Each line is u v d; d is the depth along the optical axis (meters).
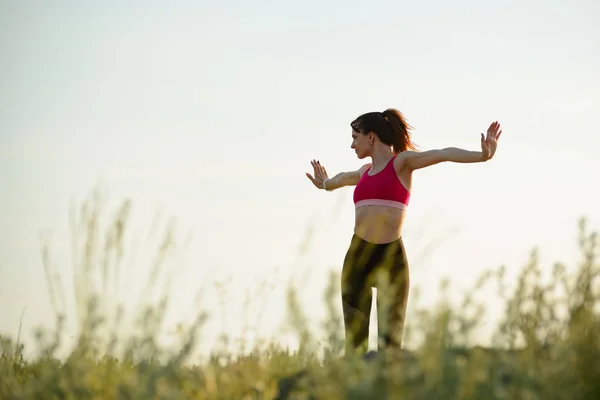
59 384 4.34
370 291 6.90
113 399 4.04
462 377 3.79
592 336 4.22
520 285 4.27
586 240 4.38
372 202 6.96
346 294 6.87
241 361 4.66
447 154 6.77
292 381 4.66
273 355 4.79
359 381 3.82
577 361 4.13
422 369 3.81
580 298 4.32
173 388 4.07
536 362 4.06
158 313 4.18
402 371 3.80
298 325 4.00
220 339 4.64
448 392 3.82
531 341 4.19
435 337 3.77
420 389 3.73
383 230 6.87
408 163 6.94
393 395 3.67
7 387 4.50
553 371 3.96
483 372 3.91
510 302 4.23
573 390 3.97
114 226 4.24
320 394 3.80
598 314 4.30
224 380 4.36
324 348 4.02
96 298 4.21
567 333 4.30
